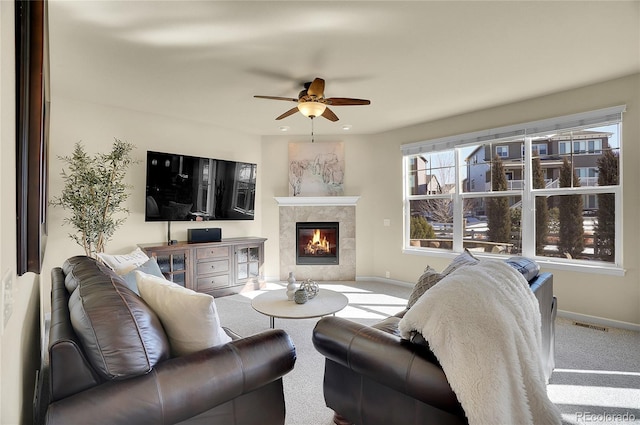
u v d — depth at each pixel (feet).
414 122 16.28
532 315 5.31
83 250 12.89
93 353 3.67
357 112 14.61
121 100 12.91
